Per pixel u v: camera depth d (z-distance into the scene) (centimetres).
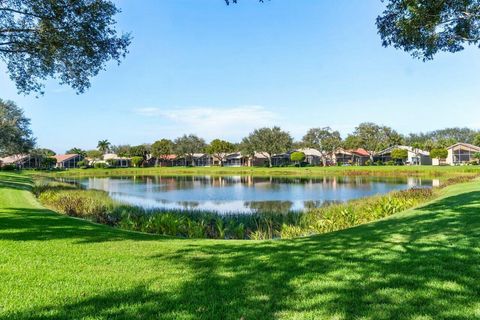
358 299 453
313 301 452
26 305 444
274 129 9644
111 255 716
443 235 812
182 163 12044
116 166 11744
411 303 435
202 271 598
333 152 9669
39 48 1238
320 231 1469
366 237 874
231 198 3116
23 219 1215
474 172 5153
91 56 1289
